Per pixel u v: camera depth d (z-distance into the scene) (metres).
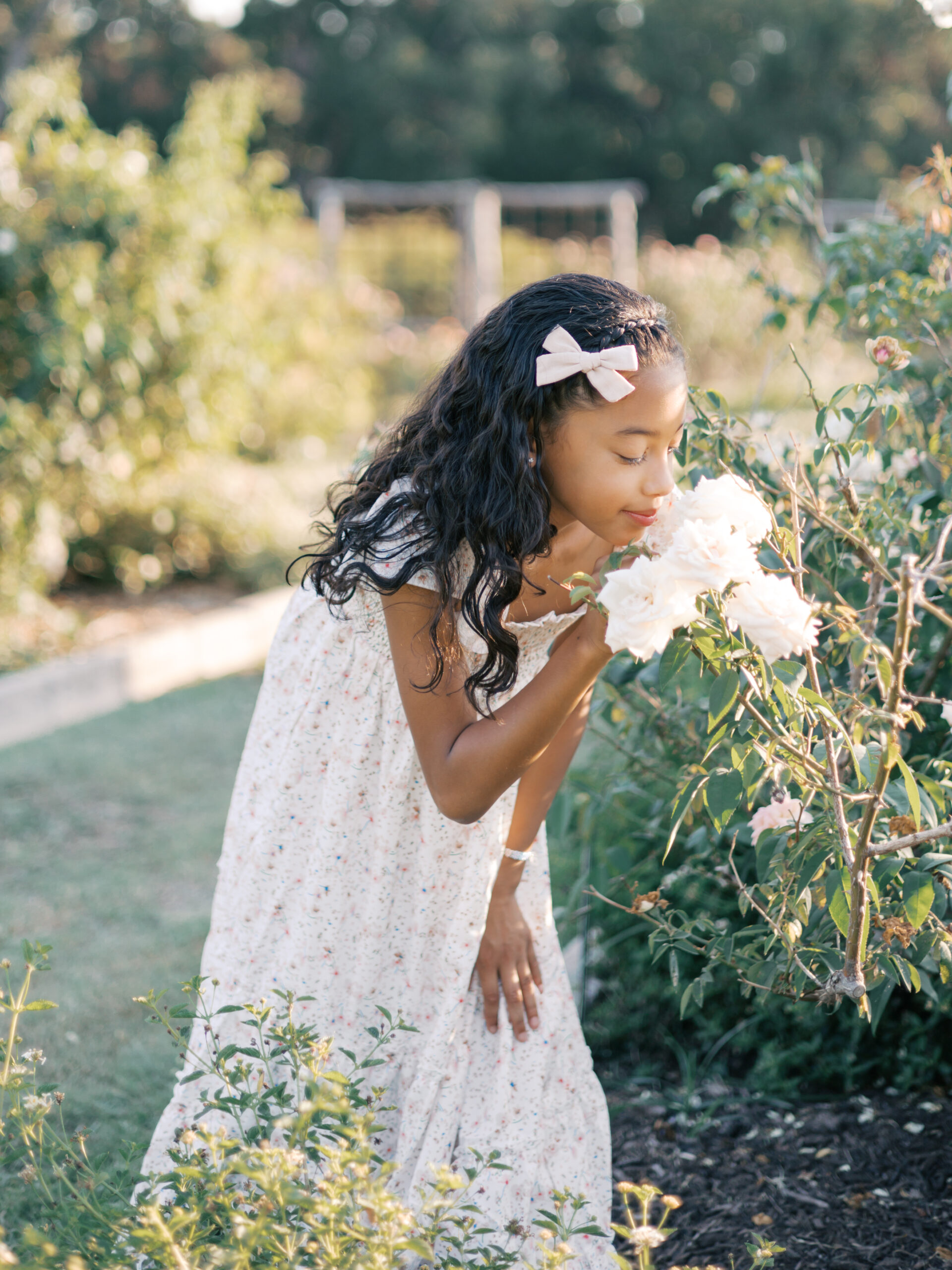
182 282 6.42
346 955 1.81
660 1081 2.48
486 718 1.57
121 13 29.72
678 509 1.44
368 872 1.79
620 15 32.53
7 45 21.83
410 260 16.92
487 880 1.80
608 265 15.45
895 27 29.19
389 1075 1.83
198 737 4.69
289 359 8.94
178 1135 1.48
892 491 1.91
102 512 6.98
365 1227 1.25
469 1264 1.53
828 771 1.63
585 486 1.51
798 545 1.65
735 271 13.52
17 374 5.80
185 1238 1.30
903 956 1.83
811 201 2.78
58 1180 2.01
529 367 1.49
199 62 29.62
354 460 2.46
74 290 5.77
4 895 3.36
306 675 1.78
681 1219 2.05
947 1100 2.34
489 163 31.53
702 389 1.95
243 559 7.08
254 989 1.85
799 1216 2.03
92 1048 2.57
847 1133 2.25
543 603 1.77
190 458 7.15
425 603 1.59
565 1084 1.92
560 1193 1.50
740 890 1.85
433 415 1.64
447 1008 1.80
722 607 1.38
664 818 2.51
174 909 3.28
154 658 5.49
